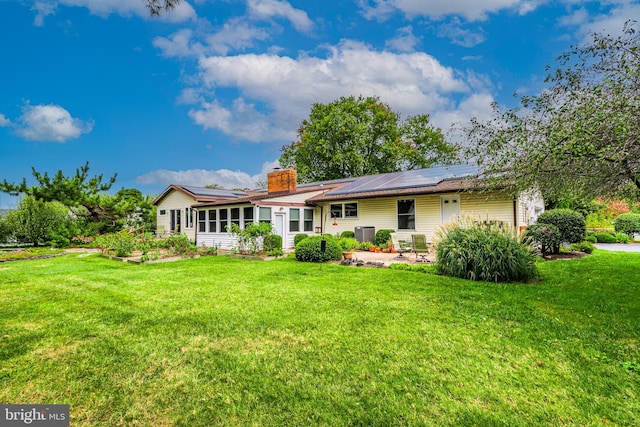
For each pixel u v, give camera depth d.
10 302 6.06
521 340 3.96
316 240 11.35
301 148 34.78
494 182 6.09
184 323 4.75
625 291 6.10
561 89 5.26
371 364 3.43
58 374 3.33
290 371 3.31
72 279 8.37
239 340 4.10
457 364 3.41
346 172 33.06
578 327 4.36
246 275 8.62
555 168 5.16
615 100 4.51
